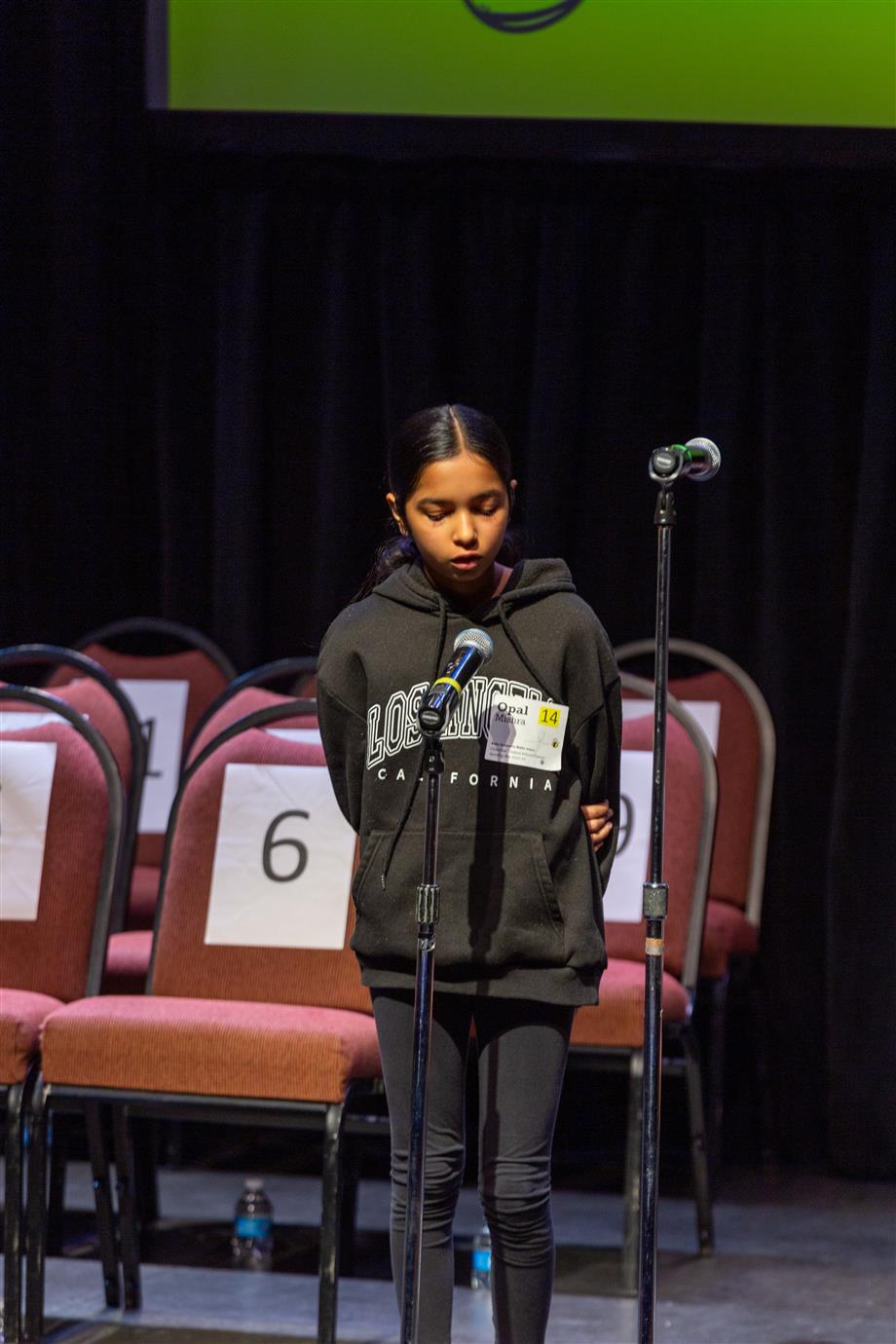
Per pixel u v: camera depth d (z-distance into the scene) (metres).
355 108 9.21
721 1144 9.05
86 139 9.79
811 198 9.27
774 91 8.97
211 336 9.89
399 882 4.78
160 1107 5.94
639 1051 6.77
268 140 9.27
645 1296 4.68
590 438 9.60
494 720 4.77
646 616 9.55
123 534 10.06
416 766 4.81
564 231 9.42
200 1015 5.99
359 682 4.97
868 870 9.05
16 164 9.88
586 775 4.90
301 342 9.85
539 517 9.38
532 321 9.63
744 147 8.98
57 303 9.84
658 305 9.57
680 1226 7.99
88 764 6.71
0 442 9.93
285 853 6.56
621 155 9.06
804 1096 9.34
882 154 8.91
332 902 6.48
